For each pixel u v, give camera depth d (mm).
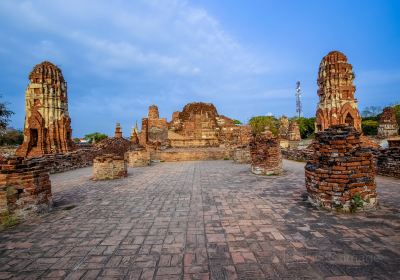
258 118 52312
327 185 5996
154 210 6402
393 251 3854
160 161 22062
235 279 3264
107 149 23781
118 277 3383
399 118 38031
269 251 3984
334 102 17859
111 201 7445
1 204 5652
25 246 4422
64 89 19547
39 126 17875
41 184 6324
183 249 4148
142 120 33219
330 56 18172
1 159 5906
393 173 10117
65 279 3373
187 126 37312
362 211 5695
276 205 6504
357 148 5895
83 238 4715
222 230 4914
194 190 8727
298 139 36875
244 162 18328
